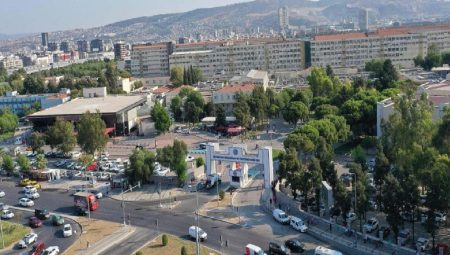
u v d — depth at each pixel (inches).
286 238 4751.5
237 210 5580.7
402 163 5251.0
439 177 4298.7
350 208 4938.5
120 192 6491.1
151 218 5506.9
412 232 4685.0
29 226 5472.4
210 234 4953.3
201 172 7057.1
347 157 7682.1
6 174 7706.7
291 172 5639.8
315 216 5211.6
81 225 5408.5
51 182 7160.4
